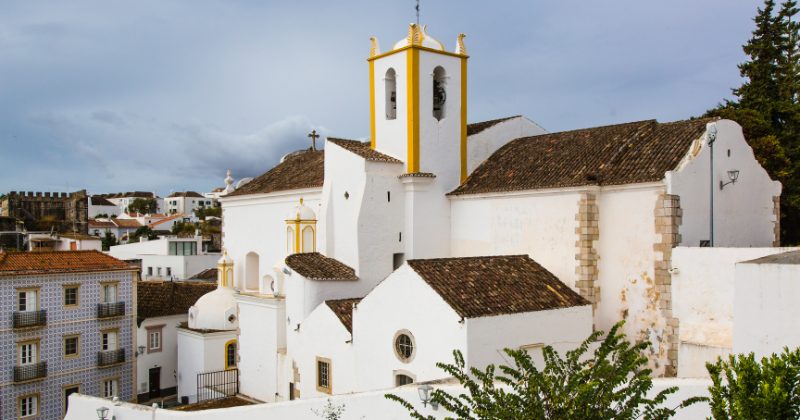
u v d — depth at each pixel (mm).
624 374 10664
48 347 35000
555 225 24859
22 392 33719
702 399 10680
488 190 27453
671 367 21062
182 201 141875
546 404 10734
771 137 32406
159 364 40406
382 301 21891
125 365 38438
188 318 38375
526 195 26047
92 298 37125
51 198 89438
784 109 36281
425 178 28672
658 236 22062
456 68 30078
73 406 22469
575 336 21750
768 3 39250
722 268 19531
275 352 28672
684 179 22375
